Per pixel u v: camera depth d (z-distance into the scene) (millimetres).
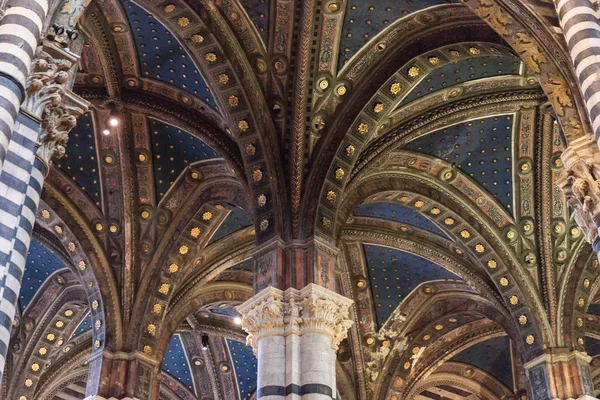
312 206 20453
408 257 27031
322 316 18719
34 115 11625
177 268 24406
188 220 24375
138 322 23562
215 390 32469
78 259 24047
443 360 29500
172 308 24891
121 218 24031
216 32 20141
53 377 28969
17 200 10945
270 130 20828
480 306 26875
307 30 20078
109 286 23734
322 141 20906
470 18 19391
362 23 20172
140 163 23891
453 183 23938
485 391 32094
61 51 12156
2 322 10367
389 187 23312
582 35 13078
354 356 27781
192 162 23984
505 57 20312
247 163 20922
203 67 20516
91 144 23484
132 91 22625
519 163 23312
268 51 20547
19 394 27312
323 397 17656
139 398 22688
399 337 28406
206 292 27484
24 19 11438
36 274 27734
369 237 25734
